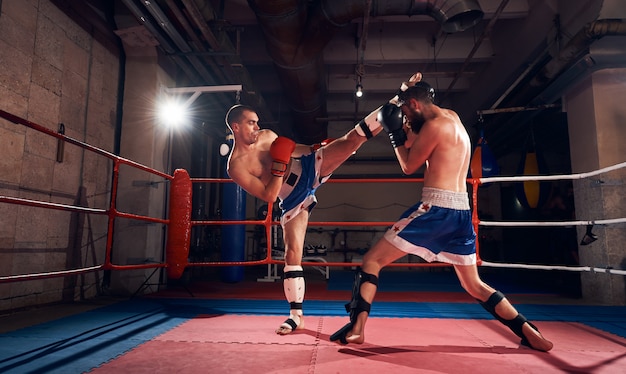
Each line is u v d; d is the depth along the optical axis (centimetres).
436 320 272
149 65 493
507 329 242
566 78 501
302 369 157
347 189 1015
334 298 395
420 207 180
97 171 441
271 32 433
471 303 367
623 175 447
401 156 194
